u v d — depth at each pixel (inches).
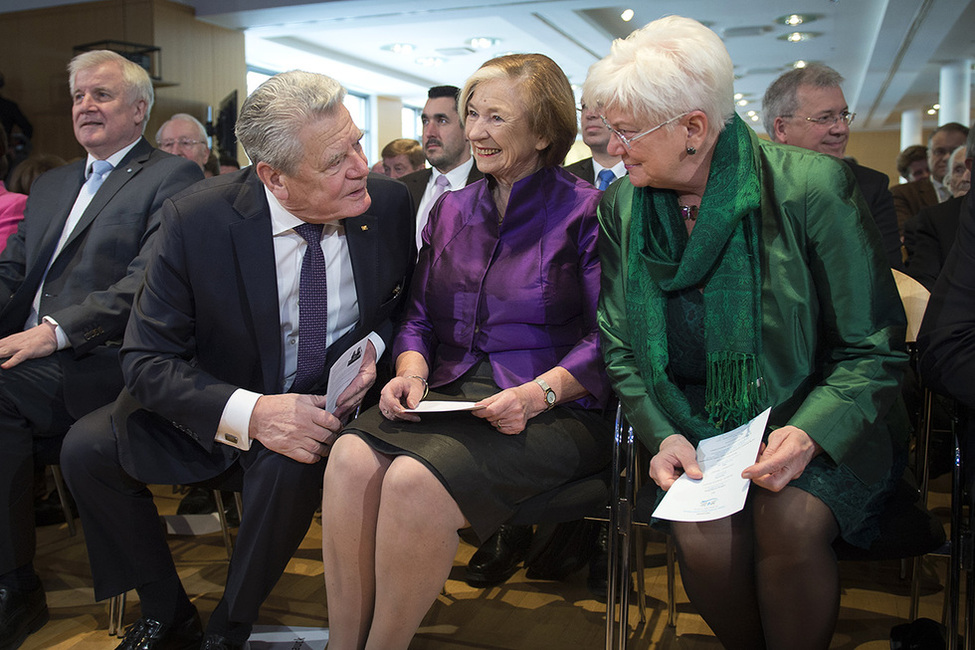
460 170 149.8
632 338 64.4
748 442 55.6
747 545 56.3
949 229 105.5
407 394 67.0
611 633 66.7
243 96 342.0
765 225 59.6
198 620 78.5
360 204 68.7
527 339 70.7
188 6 315.0
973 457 63.4
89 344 85.5
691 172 59.6
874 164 739.4
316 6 305.3
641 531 82.7
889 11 319.6
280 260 72.4
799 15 345.4
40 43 319.9
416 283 77.1
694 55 56.1
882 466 58.2
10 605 79.7
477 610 86.8
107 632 83.3
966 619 60.0
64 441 74.0
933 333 63.1
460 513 60.3
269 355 71.3
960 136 194.9
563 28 352.2
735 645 59.4
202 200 70.5
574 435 67.7
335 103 65.2
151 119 300.4
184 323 71.4
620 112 57.9
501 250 72.1
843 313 58.4
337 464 61.9
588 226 71.0
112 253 92.1
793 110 106.5
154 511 75.7
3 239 107.7
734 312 58.7
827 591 53.8
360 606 62.6
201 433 68.1
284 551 67.7
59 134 320.2
